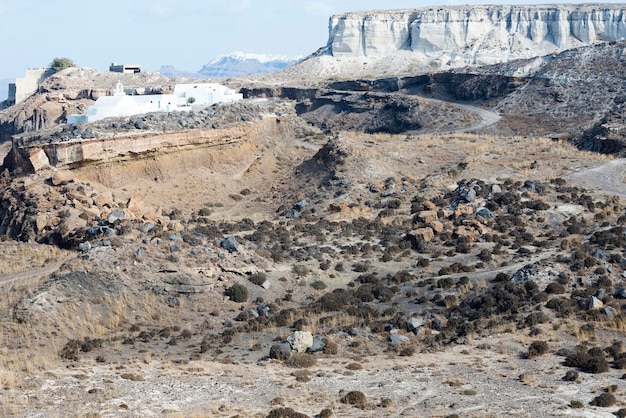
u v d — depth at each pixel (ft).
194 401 139.23
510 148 391.04
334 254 261.65
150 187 350.64
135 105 442.50
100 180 340.59
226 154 396.57
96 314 199.41
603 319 183.42
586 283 203.51
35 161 329.72
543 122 536.01
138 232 247.09
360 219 299.99
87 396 137.80
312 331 193.26
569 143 422.41
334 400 139.85
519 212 289.33
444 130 554.87
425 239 269.23
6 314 193.67
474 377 151.84
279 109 504.02
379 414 131.03
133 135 353.31
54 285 203.62
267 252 252.21
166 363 166.81
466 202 301.63
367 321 200.64
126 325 198.70
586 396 137.18
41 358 166.20
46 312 193.26
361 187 336.29
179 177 364.58
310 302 221.87
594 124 465.88
